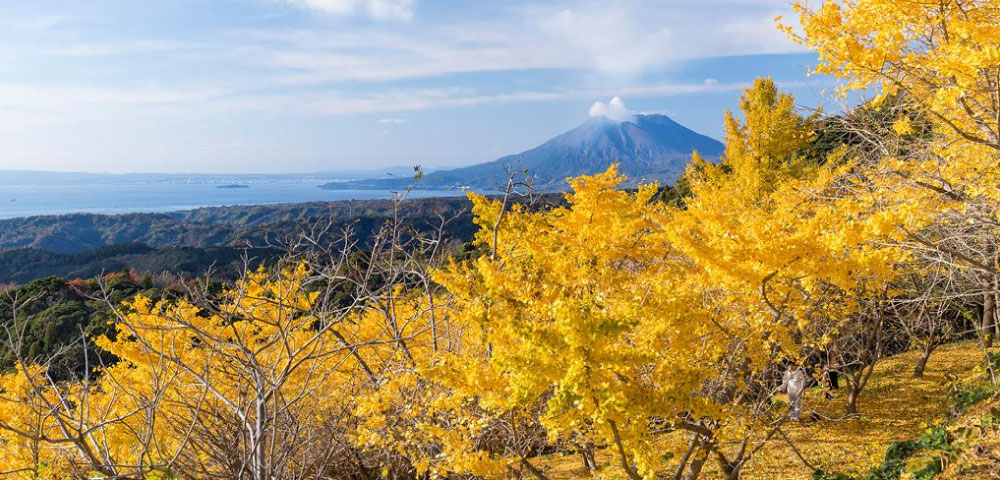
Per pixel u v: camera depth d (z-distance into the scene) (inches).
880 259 185.3
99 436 184.4
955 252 195.0
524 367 160.2
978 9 173.6
